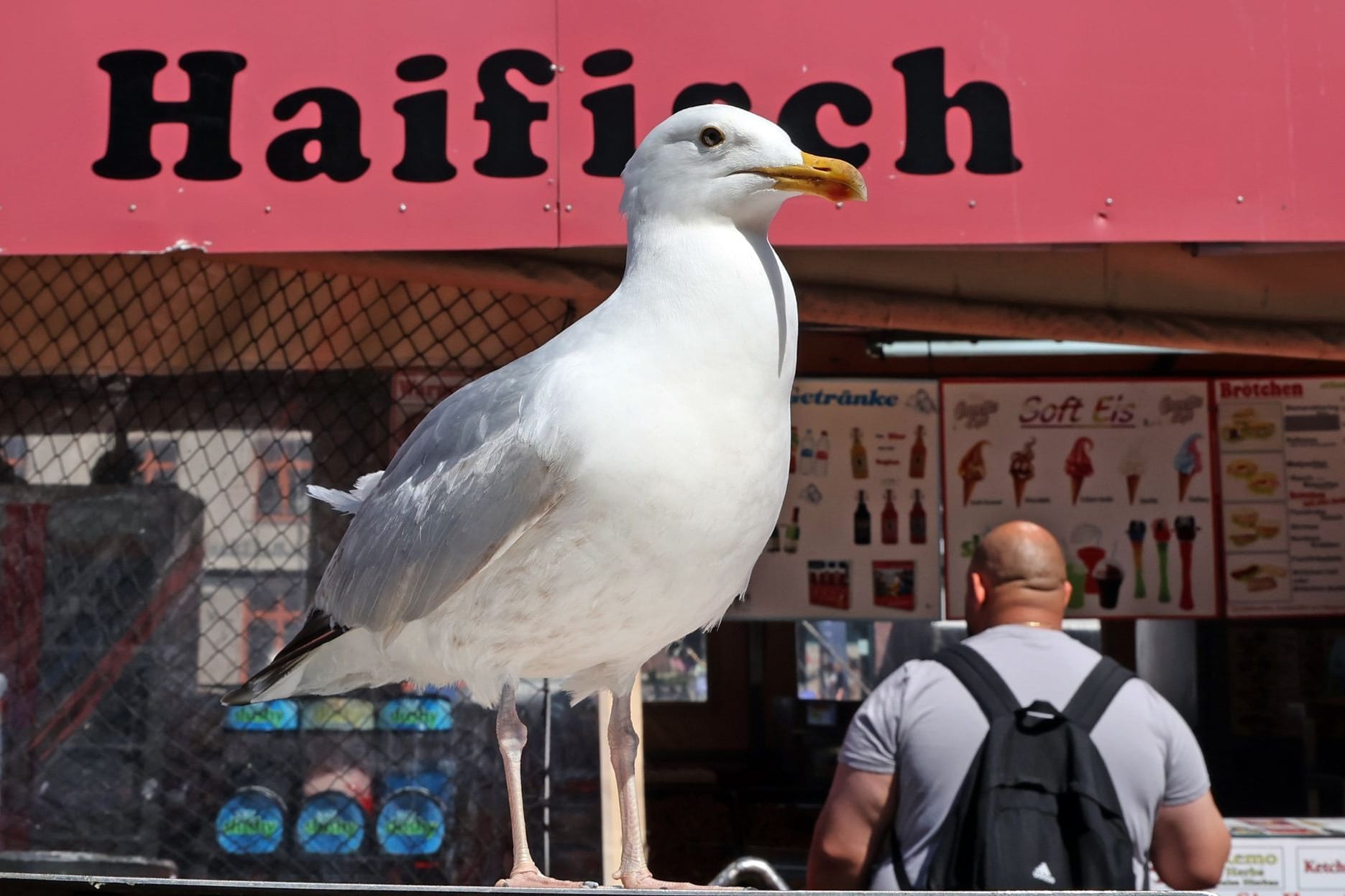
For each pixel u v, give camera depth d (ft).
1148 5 11.08
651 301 7.25
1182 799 10.30
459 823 12.78
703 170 7.41
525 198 11.22
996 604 10.82
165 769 13.00
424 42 11.29
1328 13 11.08
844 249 12.31
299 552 13.12
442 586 7.41
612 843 12.42
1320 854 13.12
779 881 10.37
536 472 7.04
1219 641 16.80
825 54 11.17
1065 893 5.98
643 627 7.45
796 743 17.88
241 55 11.35
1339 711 16.53
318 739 12.97
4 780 12.96
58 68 11.38
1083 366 16.63
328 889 5.72
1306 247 11.47
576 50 11.23
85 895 5.76
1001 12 11.14
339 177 11.29
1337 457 16.14
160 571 13.16
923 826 10.02
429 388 13.06
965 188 11.12
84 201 11.32
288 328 13.14
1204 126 11.05
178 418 13.19
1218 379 16.21
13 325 13.17
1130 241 11.06
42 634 13.11
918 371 16.78
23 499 13.16
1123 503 16.21
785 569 16.16
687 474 6.97
